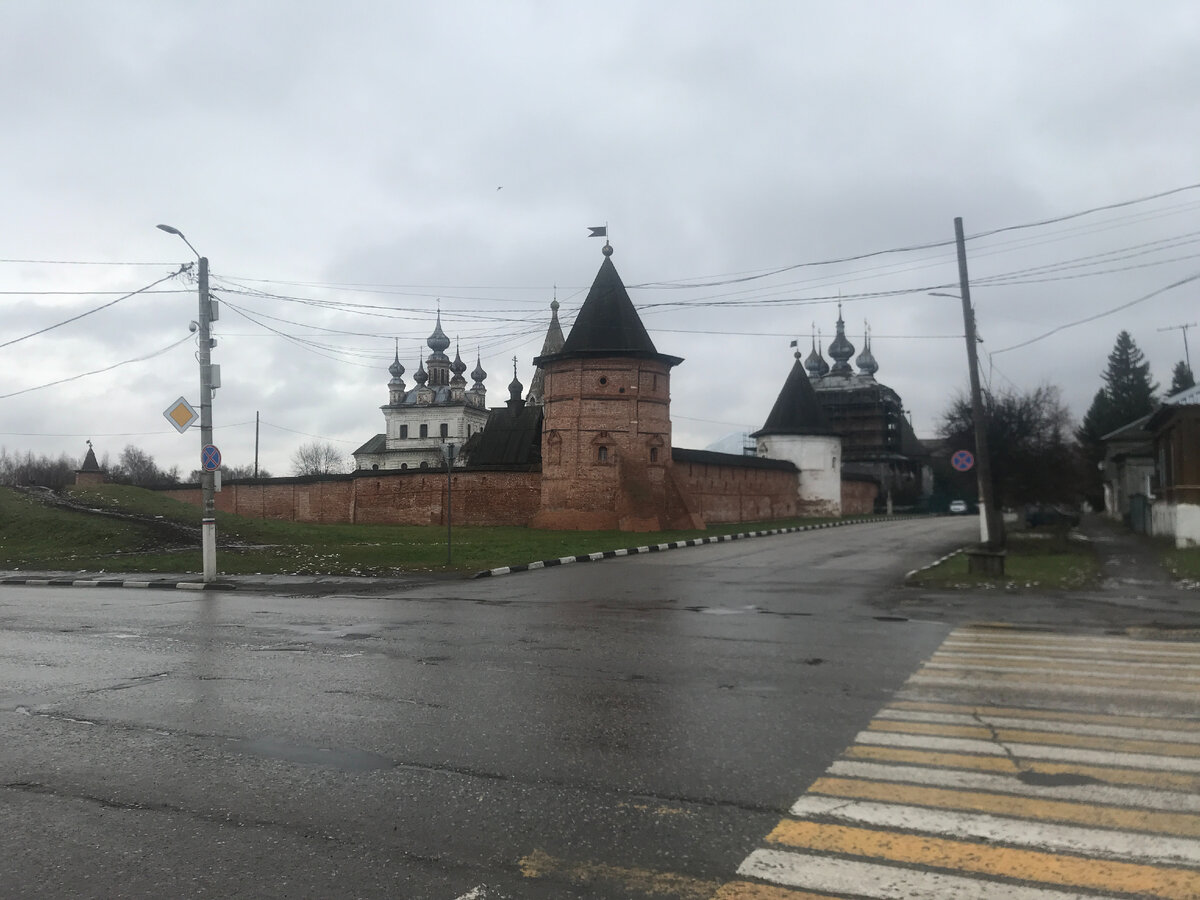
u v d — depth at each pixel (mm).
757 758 6156
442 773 5969
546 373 41500
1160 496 30562
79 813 5348
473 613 14266
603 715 7414
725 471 49438
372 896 4195
